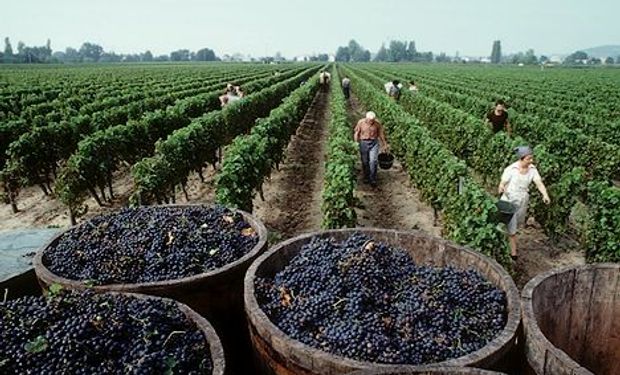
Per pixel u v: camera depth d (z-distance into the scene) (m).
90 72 73.75
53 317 3.33
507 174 8.20
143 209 5.49
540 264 8.63
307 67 104.88
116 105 24.64
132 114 20.14
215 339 3.22
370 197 12.23
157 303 3.55
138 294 3.72
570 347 3.96
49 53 192.12
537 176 8.05
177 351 3.08
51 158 12.70
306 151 17.98
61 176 10.16
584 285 3.85
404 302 3.68
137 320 3.31
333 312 3.56
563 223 9.27
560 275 3.75
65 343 3.04
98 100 27.12
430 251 4.57
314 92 36.34
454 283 3.87
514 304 3.48
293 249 4.52
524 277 8.17
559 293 3.76
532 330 3.09
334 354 3.09
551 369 2.89
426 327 3.47
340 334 3.27
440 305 3.61
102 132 12.78
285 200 11.88
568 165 12.95
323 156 17.09
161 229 4.82
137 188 9.34
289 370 3.24
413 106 25.58
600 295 3.90
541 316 3.63
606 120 20.98
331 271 3.91
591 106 26.22
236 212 5.43
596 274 3.86
